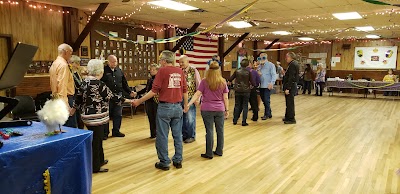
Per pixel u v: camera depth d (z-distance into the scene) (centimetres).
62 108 207
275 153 430
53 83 358
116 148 448
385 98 1145
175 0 573
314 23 893
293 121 645
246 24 911
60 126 210
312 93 1324
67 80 362
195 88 472
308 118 711
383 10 666
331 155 420
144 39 864
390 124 640
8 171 165
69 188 203
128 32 812
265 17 781
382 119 699
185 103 379
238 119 691
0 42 548
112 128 537
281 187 313
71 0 566
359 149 450
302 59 1606
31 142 181
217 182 326
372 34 1223
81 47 687
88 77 331
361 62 1462
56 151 189
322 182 326
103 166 370
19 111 440
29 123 223
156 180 330
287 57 637
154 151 434
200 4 612
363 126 618
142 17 787
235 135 536
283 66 1662
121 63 798
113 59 488
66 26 641
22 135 196
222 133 412
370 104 970
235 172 355
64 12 639
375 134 547
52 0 566
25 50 180
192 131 490
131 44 823
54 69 356
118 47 786
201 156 414
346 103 991
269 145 471
